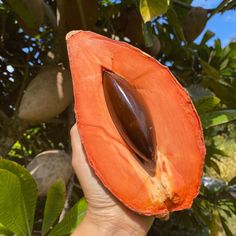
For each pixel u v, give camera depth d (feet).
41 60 1.68
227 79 1.78
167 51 1.79
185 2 1.76
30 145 1.63
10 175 0.87
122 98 0.75
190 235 2.09
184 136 0.74
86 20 1.34
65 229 0.94
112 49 0.76
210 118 1.11
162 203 0.73
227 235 1.55
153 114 0.76
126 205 0.72
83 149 0.76
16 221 0.90
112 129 0.74
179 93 0.74
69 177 1.17
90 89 0.75
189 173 0.73
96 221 0.74
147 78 0.76
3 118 1.24
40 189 1.12
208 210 1.56
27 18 1.28
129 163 0.73
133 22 1.52
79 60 0.75
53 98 1.19
